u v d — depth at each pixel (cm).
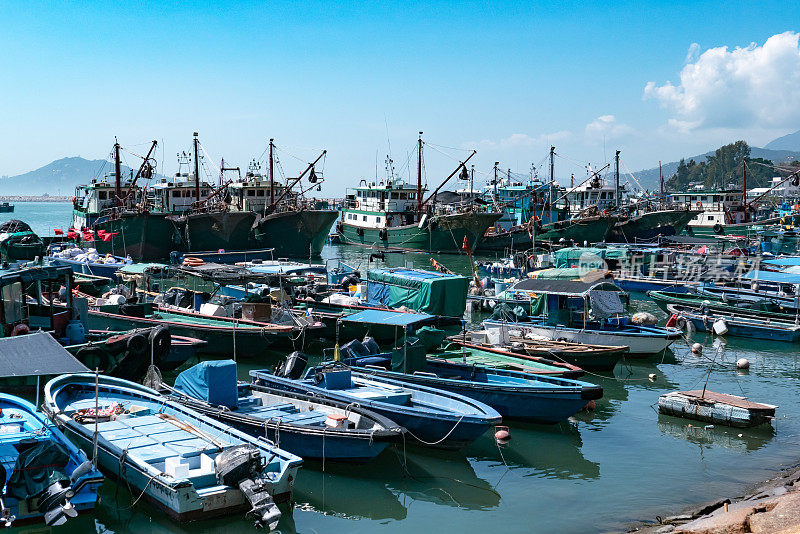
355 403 2188
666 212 9050
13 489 1580
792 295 4628
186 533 1652
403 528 1739
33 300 2862
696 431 2470
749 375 3250
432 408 2275
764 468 2145
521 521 1783
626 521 1788
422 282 4009
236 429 1978
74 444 1802
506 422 2498
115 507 1770
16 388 2436
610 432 2453
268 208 8356
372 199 9625
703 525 1639
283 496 1714
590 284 3388
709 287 5003
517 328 3481
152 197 8388
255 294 3856
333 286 4791
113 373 2627
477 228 8475
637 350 3359
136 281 4528
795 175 9925
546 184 10338
